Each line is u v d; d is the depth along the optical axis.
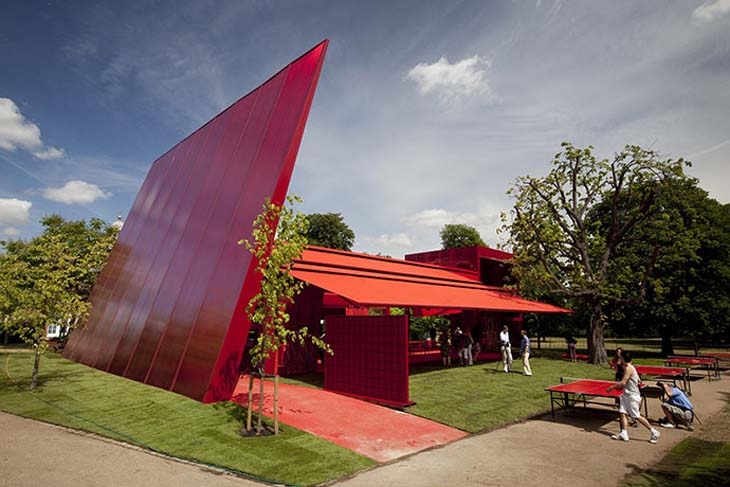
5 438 9.01
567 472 7.39
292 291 9.85
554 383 16.41
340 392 13.88
